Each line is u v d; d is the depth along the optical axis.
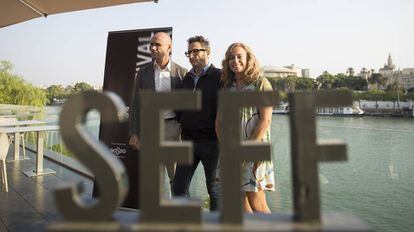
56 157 5.02
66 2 2.70
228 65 2.13
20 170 4.60
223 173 0.84
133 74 2.97
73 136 0.83
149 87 2.52
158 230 0.79
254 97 0.85
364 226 0.79
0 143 3.41
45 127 4.32
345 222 0.82
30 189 3.56
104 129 3.02
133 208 2.82
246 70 2.02
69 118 0.84
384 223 2.08
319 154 0.82
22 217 2.66
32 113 6.13
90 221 0.81
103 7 2.76
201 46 2.30
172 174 2.74
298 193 0.82
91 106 0.83
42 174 4.31
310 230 0.77
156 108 0.83
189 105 0.82
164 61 2.53
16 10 3.02
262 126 1.91
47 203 3.04
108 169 0.82
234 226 0.81
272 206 2.46
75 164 4.50
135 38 2.99
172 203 0.83
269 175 2.02
